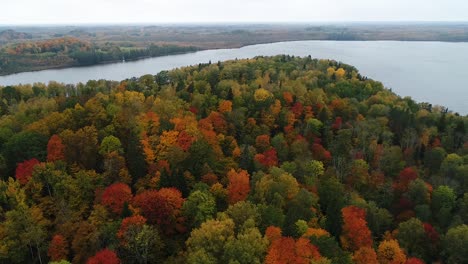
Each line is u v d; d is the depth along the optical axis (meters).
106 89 144.88
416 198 91.81
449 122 135.88
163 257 70.50
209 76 167.00
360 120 132.38
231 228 67.69
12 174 89.00
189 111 121.31
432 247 77.00
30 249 72.31
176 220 75.50
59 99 126.69
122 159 89.25
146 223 73.12
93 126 97.19
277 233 67.56
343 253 65.44
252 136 117.12
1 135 97.94
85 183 83.00
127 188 79.44
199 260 59.09
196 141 96.69
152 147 97.12
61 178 82.75
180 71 187.88
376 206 91.19
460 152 116.44
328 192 87.94
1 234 70.12
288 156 109.00
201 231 65.69
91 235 69.06
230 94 136.00
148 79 165.12
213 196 82.31
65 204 77.94
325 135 121.50
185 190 83.06
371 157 112.31
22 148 90.31
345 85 167.25
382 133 122.81
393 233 80.38
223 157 100.44
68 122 104.19
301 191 81.19
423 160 113.88
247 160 98.56
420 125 130.88
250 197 81.75
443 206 88.25
